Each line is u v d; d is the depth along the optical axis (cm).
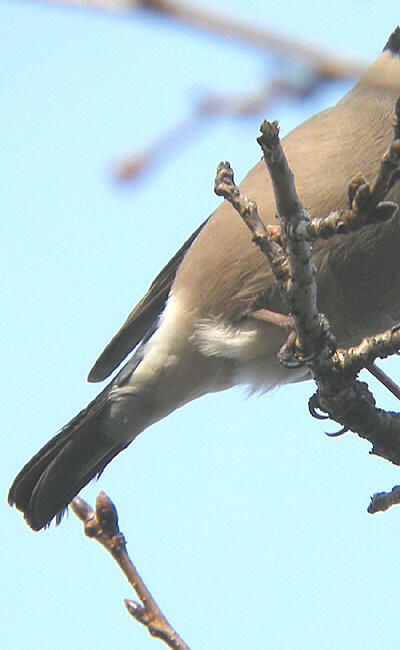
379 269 795
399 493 748
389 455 736
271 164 513
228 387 912
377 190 458
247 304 847
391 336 656
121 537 681
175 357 898
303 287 603
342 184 788
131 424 951
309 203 791
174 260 971
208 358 885
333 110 843
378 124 796
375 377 905
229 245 842
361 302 822
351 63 184
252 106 201
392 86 228
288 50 178
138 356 928
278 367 880
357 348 667
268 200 833
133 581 668
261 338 851
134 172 220
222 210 864
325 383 691
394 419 729
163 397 928
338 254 786
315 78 189
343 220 486
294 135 838
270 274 827
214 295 859
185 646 653
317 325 638
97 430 963
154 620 658
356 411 714
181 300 888
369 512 769
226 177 596
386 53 727
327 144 808
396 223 768
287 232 553
